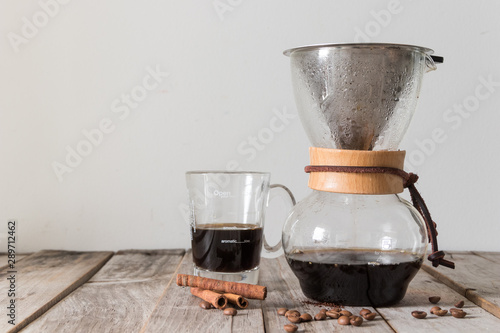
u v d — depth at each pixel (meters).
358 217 0.53
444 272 0.66
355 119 0.53
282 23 0.80
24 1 0.79
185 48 0.80
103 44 0.80
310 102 0.54
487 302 0.54
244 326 0.49
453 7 0.80
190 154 0.81
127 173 0.81
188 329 0.48
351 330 0.48
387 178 0.52
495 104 0.81
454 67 0.80
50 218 0.81
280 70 0.80
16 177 0.80
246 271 0.58
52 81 0.80
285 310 0.52
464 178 0.81
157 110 0.80
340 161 0.52
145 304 0.55
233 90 0.80
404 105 0.53
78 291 0.59
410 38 0.80
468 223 0.82
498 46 0.80
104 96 0.80
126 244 0.81
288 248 0.55
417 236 0.53
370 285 0.52
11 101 0.80
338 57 0.51
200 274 0.58
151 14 0.80
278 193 0.64
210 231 0.57
